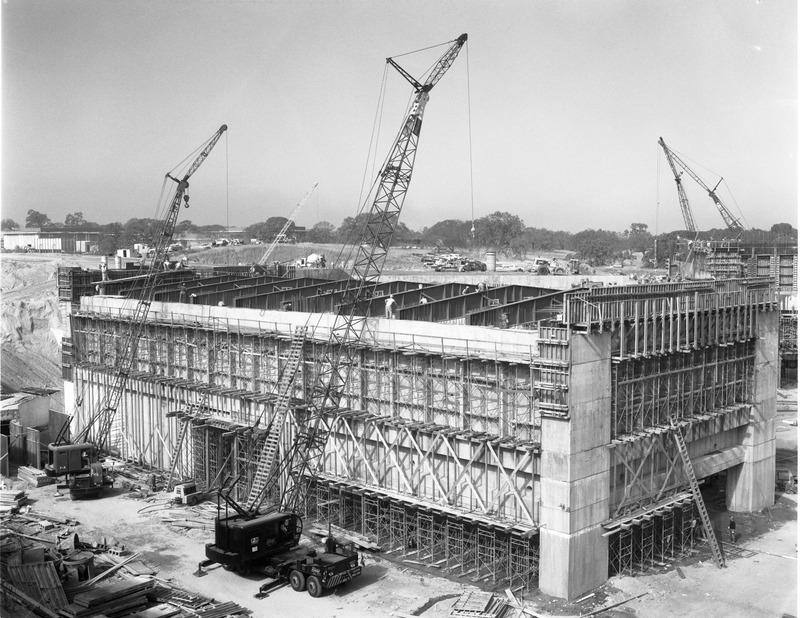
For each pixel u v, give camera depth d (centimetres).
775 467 7612
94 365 9288
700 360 6256
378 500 6066
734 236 13838
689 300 6072
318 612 4925
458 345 5847
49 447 7750
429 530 5744
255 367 7381
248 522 5484
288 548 5597
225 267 13338
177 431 8119
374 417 6203
